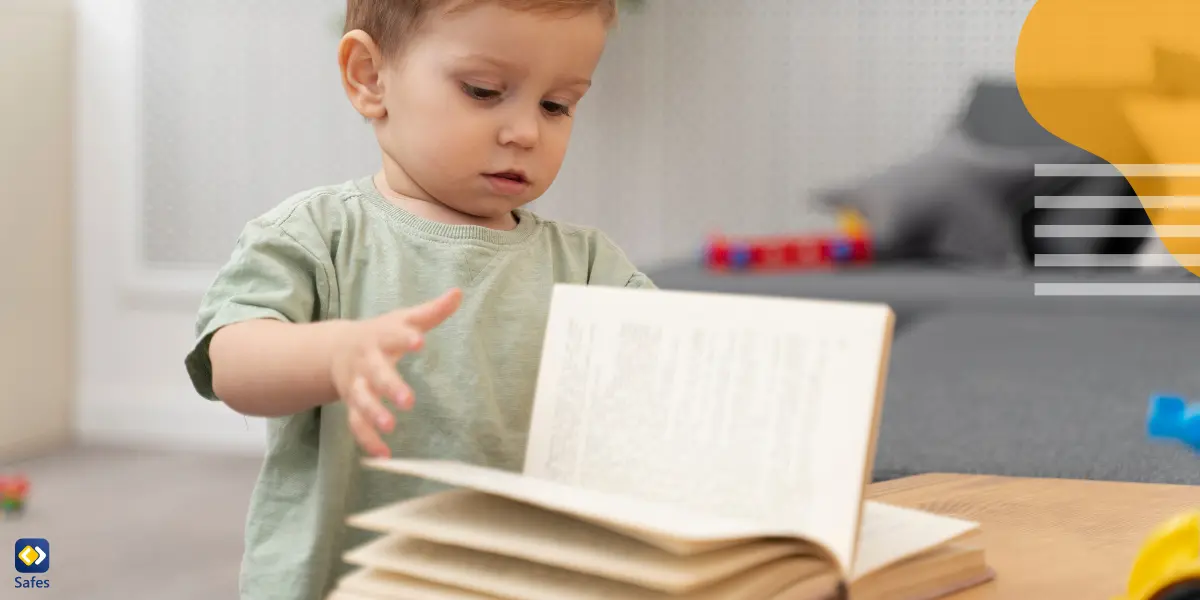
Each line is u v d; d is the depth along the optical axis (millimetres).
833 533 431
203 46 3016
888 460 1027
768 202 3334
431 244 743
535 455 524
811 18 3271
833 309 457
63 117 2951
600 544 414
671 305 506
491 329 749
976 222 2740
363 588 440
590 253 844
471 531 427
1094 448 1036
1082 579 562
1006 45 3160
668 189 3369
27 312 2834
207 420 3000
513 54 662
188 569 1856
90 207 3002
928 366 1591
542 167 708
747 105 3324
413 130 699
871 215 2875
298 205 742
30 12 2805
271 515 725
